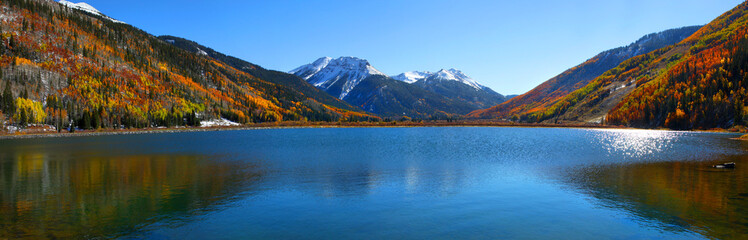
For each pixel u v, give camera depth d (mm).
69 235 23312
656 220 25938
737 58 189375
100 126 170250
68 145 95938
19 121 144625
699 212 27609
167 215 27625
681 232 23438
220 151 78812
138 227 24844
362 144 100562
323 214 27859
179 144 99812
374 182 40562
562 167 51312
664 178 41656
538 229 24250
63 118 159625
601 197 32719
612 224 25156
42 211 28781
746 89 165125
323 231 23953
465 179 42188
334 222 25859
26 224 25500
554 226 24844
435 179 42188
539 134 161625
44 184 39875
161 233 23641
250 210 28984
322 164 55781
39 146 92562
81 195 34250
